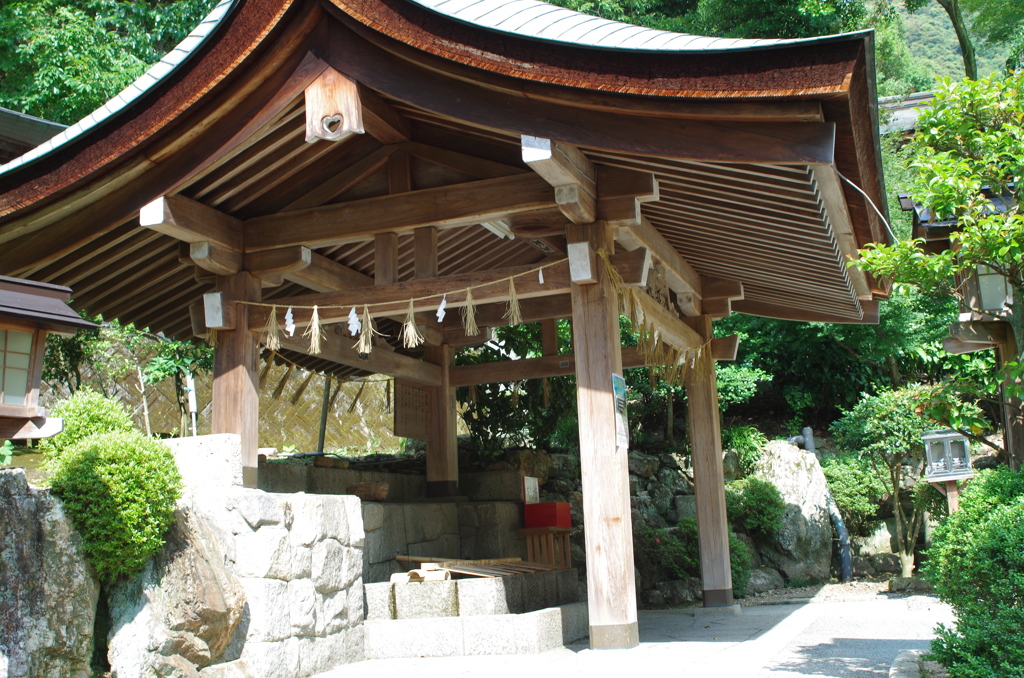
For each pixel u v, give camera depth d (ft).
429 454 30.04
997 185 14.52
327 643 17.07
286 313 19.76
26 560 11.98
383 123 19.01
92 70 38.29
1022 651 11.54
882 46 65.10
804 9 47.37
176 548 14.14
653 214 21.30
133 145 17.65
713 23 51.42
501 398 34.91
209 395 47.39
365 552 22.57
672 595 32.04
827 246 19.95
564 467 35.88
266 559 15.49
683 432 40.78
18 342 12.28
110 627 13.26
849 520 37.42
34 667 11.69
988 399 17.42
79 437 14.98
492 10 16.61
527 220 18.72
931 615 22.95
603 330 17.85
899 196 21.76
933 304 40.63
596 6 53.67
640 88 14.53
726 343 27.66
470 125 18.42
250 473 19.61
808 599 30.42
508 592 19.89
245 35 16.84
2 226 18.69
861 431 33.42
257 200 20.84
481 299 19.01
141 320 24.02
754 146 14.21
